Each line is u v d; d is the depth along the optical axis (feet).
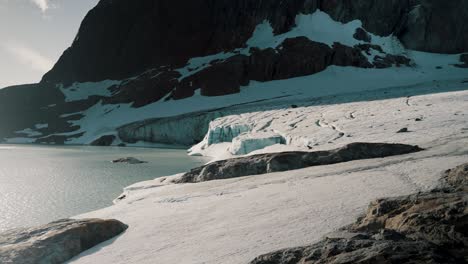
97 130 323.98
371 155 79.20
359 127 123.75
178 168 144.97
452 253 27.40
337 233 34.55
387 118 134.21
